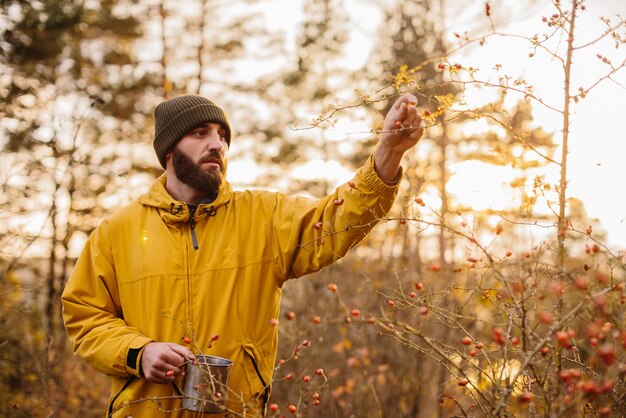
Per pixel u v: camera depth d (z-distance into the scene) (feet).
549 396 5.44
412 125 6.54
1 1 26.73
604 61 6.01
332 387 14.84
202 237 7.50
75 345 7.64
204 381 6.47
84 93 31.89
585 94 6.07
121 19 35.45
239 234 7.52
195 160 7.73
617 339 5.00
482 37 6.68
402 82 6.70
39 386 16.15
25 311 17.40
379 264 18.88
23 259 19.56
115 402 7.27
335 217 7.07
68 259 24.50
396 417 14.85
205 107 7.98
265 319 7.38
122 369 7.09
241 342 7.14
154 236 7.57
